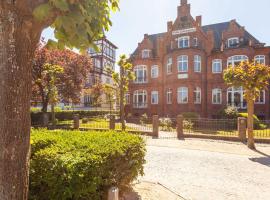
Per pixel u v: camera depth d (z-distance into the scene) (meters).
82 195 3.34
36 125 18.56
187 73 24.67
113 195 3.01
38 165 3.47
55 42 2.75
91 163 3.31
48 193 3.38
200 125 15.95
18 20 2.19
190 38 26.27
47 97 20.02
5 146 2.19
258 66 9.88
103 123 18.97
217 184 5.59
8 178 2.21
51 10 2.17
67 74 20.56
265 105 23.19
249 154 9.11
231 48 24.39
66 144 4.21
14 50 2.20
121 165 3.94
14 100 2.22
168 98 26.53
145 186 5.14
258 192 5.10
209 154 9.03
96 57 39.97
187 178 6.04
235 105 24.19
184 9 26.84
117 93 25.45
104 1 3.02
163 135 14.12
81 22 2.27
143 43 30.47
